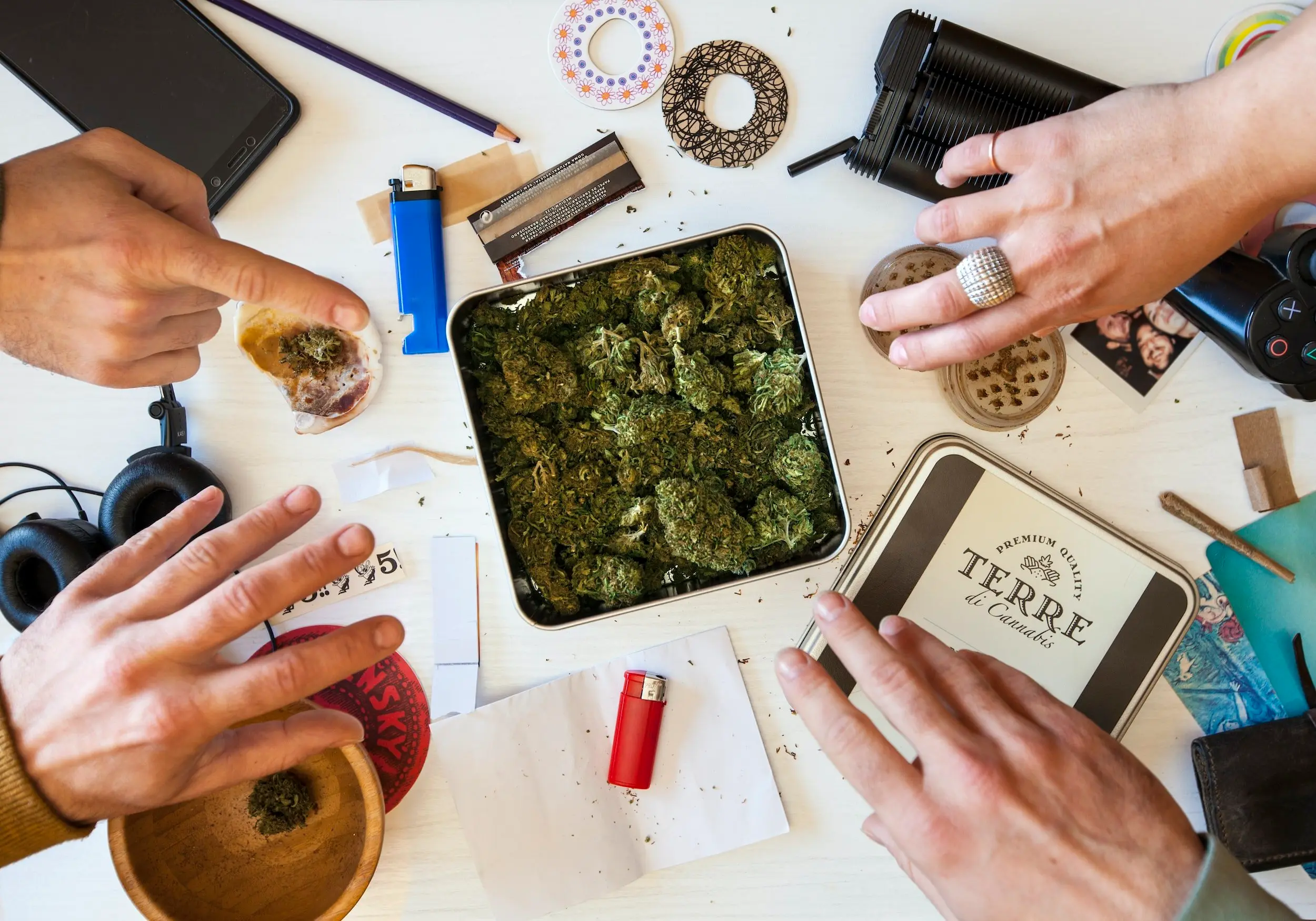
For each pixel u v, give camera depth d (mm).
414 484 1315
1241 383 1312
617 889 1338
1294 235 1198
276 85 1233
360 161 1284
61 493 1317
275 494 1312
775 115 1286
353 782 1267
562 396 1202
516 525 1224
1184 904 755
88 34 1202
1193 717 1339
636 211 1302
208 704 796
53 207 923
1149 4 1272
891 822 821
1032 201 1027
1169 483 1332
